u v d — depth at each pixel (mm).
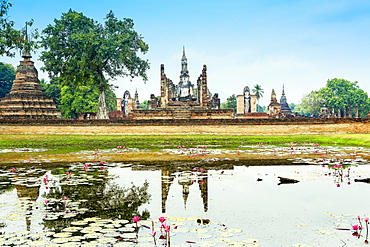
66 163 14875
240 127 31531
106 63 43594
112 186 10070
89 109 60625
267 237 5914
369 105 93000
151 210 7633
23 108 44594
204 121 31797
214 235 5992
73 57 39688
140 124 31703
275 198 8594
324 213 7309
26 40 28750
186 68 46375
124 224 6621
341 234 6078
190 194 9078
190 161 15336
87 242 5637
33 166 14023
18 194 9117
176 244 5574
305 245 5543
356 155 17078
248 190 9484
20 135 29344
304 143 24953
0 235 6016
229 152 19016
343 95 90812
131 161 15406
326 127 31125
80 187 9930
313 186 9914
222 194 9047
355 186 9891
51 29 40844
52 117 46375
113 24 42344
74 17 40562
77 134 31281
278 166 13680
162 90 44688
